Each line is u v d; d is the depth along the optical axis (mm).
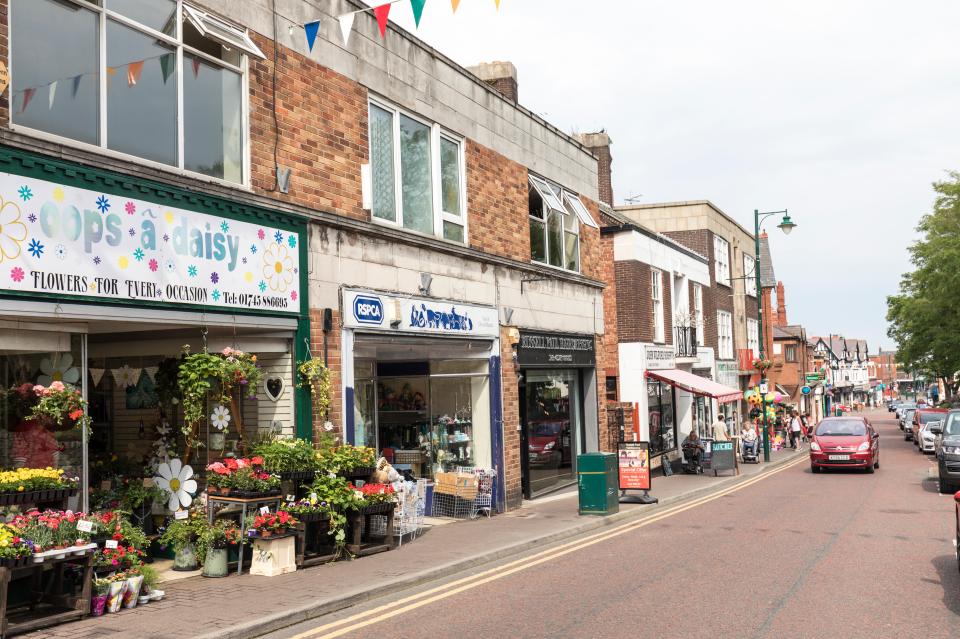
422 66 14367
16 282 7520
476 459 15922
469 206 15633
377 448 13375
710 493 20031
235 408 10648
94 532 7770
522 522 14141
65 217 8000
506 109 17391
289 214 10938
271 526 9289
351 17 9570
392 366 14953
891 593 8625
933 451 35969
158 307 8961
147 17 9219
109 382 10938
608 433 21859
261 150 10641
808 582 9211
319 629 7289
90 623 7145
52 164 7879
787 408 44094
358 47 12648
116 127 8781
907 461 31016
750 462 29906
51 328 8219
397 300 12969
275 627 7281
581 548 11852
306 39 11562
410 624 7453
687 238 35406
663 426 27391
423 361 14984
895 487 20672
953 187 44531
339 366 11742
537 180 18828
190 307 9367
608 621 7500
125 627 7000
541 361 18156
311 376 10922
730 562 10492
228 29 10258
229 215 10000
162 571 9438
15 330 7918
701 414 32469
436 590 8977
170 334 10445
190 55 9781
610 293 25547
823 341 141875
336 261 11836
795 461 32000
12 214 7520
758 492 19953
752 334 45906
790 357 67125
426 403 15297
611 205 30844
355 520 10586
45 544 7105
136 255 8734
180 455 10500
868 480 22781
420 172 14297
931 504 16859
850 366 158250
